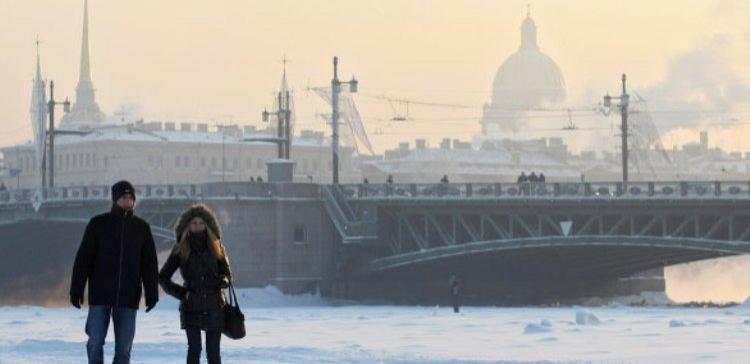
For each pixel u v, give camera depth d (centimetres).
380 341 8356
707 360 6144
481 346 7581
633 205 18950
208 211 4591
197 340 4538
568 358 6359
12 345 6931
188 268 4538
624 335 8562
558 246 19675
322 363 5866
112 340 8006
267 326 11138
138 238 4412
